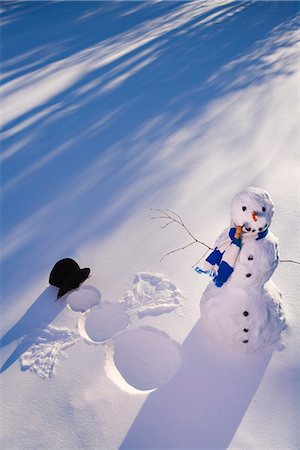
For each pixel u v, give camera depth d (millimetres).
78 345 2629
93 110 5422
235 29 7719
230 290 2334
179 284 2945
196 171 4059
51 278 2977
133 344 2635
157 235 3379
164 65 6539
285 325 2607
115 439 2182
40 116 5406
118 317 2795
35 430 2236
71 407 2322
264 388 2342
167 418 2248
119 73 6430
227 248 2203
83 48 7746
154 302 2842
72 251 3328
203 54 6758
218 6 9289
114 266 3145
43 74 6719
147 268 3094
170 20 8750
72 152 4602
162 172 4105
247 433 2164
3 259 3328
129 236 3404
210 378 2404
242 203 2102
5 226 3670
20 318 2828
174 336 2623
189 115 5039
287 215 3398
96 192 3959
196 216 3520
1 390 2420
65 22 9633
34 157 4586
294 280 2885
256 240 2180
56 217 3711
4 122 5355
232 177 3914
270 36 7133
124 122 5062
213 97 5387
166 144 4535
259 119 4770
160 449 2131
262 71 5891
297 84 5402
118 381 2447
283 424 2188
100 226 3551
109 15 9773
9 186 4172
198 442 2146
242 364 2453
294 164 3984
